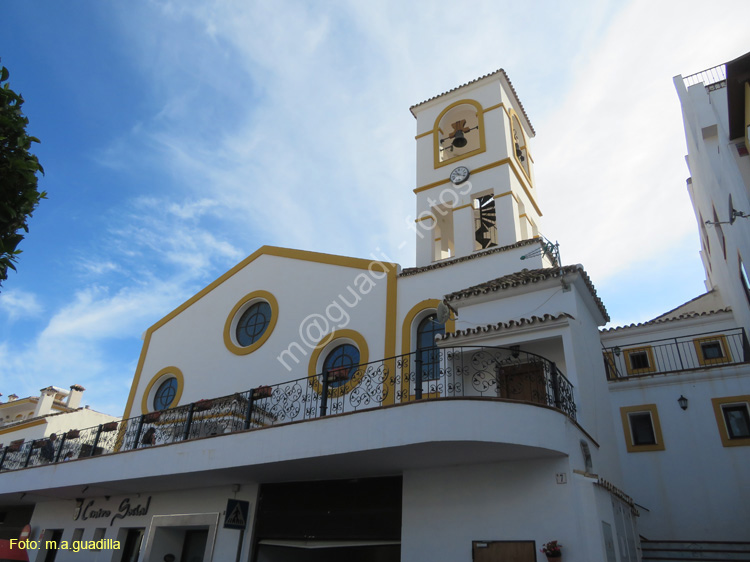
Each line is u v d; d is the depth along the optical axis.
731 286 15.80
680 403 13.28
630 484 13.13
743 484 11.99
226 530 11.99
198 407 12.58
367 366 13.65
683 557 10.78
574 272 10.82
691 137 15.88
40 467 14.55
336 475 10.84
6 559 11.63
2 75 5.32
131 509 14.09
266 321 16.78
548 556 7.76
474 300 11.95
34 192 5.42
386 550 10.23
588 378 10.52
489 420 8.27
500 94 19.14
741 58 7.97
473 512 8.85
